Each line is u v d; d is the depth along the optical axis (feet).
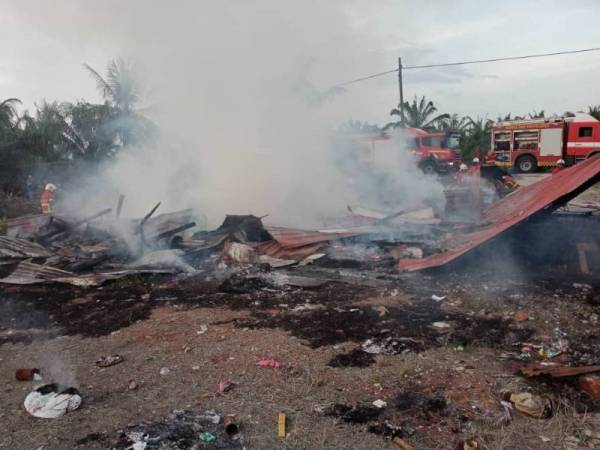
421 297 17.65
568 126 71.87
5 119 62.39
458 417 10.16
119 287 20.40
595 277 18.90
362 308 16.66
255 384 11.77
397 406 10.64
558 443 9.30
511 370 12.05
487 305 16.51
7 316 17.40
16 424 10.46
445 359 12.75
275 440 9.64
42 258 24.36
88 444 9.68
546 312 15.65
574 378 11.23
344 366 12.50
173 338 14.78
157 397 11.37
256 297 18.37
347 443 9.51
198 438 9.72
